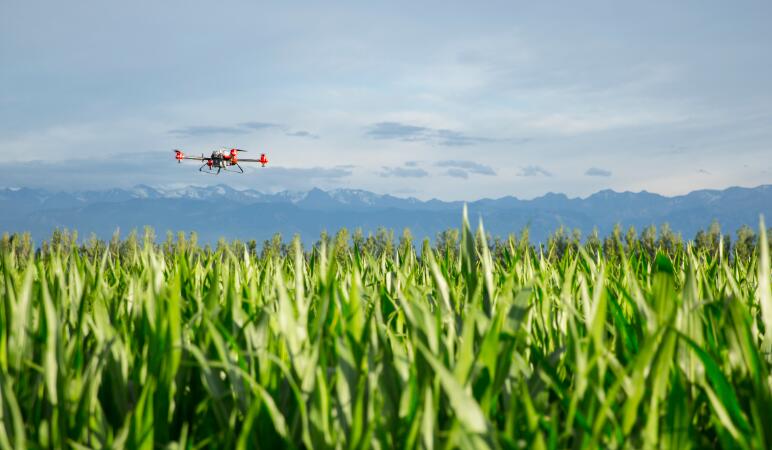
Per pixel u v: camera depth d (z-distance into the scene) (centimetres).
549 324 233
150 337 179
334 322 201
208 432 168
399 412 144
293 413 160
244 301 242
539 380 166
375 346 172
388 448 132
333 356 184
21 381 171
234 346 170
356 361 164
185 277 297
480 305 192
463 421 114
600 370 148
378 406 140
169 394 159
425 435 125
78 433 150
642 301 198
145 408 153
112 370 172
